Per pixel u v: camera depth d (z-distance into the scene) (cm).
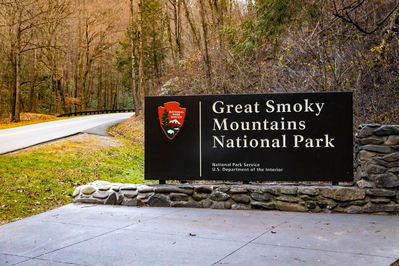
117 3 4331
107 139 1973
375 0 1354
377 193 706
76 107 5916
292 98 780
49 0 3281
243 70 1686
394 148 712
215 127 809
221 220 659
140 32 3038
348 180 755
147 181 1273
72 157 1405
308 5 1115
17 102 3316
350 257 444
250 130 793
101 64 5984
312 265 420
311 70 1376
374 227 593
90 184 870
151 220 665
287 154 778
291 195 742
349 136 760
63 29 4347
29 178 1032
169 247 501
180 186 796
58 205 866
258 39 1194
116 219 677
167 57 4603
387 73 1267
